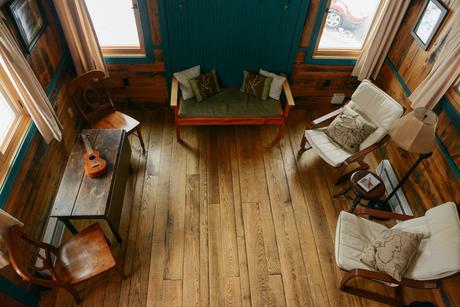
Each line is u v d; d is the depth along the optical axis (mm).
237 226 3078
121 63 3635
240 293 2674
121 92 3961
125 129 3295
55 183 3051
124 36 3539
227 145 3793
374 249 2445
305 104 4285
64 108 3299
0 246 1993
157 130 3924
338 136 3314
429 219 2422
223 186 3385
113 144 2887
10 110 2559
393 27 3293
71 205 2438
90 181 2598
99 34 3512
